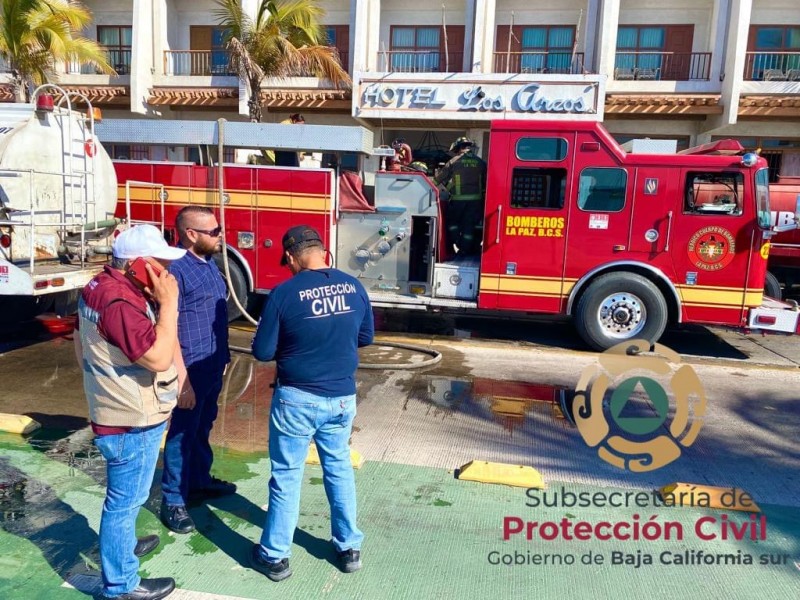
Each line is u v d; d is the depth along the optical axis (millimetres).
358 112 15023
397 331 8727
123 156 9453
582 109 14172
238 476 4090
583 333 7539
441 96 14648
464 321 9531
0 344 7148
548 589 3035
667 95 15391
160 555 3195
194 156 8836
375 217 8016
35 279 5715
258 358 2889
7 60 12883
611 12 14898
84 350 2568
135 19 16328
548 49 16484
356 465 4262
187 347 3287
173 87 17078
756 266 7117
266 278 8180
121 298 2467
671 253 7266
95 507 3635
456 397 5820
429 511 3725
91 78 17391
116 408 2555
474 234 8383
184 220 3340
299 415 2844
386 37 17109
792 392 6281
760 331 7328
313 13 13508
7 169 5773
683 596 3004
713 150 7426
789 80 15219
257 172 8016
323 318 2826
